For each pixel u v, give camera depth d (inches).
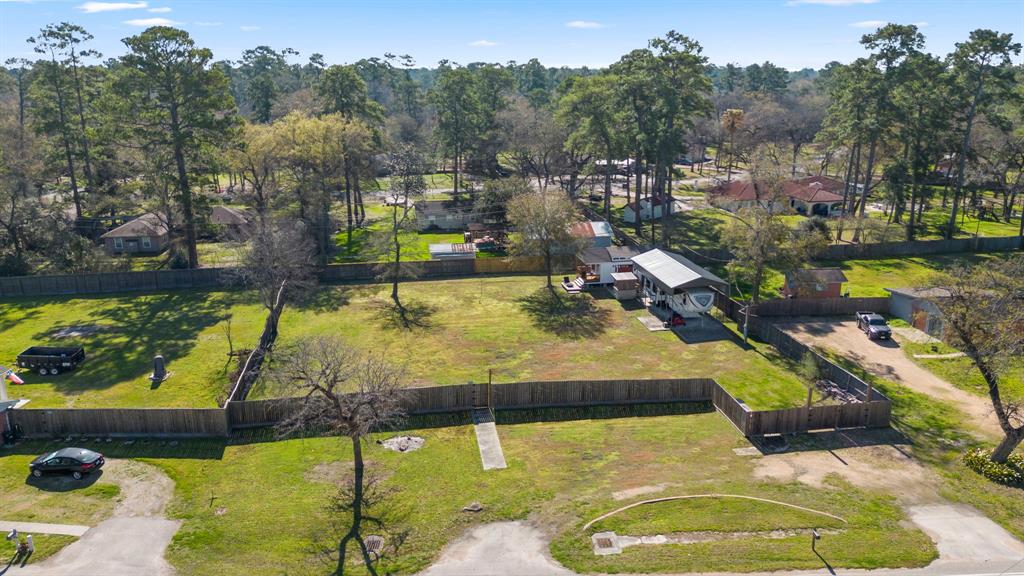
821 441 1369.3
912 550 981.8
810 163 4778.5
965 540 1013.2
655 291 2317.9
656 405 1568.7
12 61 4448.8
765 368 1787.6
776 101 6574.8
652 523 1053.2
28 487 1219.2
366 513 1122.7
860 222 2979.8
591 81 3292.3
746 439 1379.2
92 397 1627.7
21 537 1060.5
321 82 3659.0
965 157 3189.0
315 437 1414.9
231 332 2073.1
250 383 1635.1
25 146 3250.5
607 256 2556.6
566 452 1331.2
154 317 2213.3
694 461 1282.0
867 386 1470.2
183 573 973.8
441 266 2706.7
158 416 1414.9
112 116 2549.2
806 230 2687.0
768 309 2170.3
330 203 3056.1
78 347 1865.2
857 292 2412.6
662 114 3102.9
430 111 6830.7
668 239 3088.1
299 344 1541.6
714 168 5541.3
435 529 1068.5
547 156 3998.5
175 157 2647.6
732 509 1088.2
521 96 7352.4
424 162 4557.1
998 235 3282.5
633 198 4192.9
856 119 3107.8
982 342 1261.1
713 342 1983.3
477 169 4407.0
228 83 2677.2
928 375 1728.6
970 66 2947.8
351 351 1444.4
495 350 1927.9
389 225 3494.1
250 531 1077.1
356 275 2659.9
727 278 2618.1
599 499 1133.1
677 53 3097.9
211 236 3206.2
